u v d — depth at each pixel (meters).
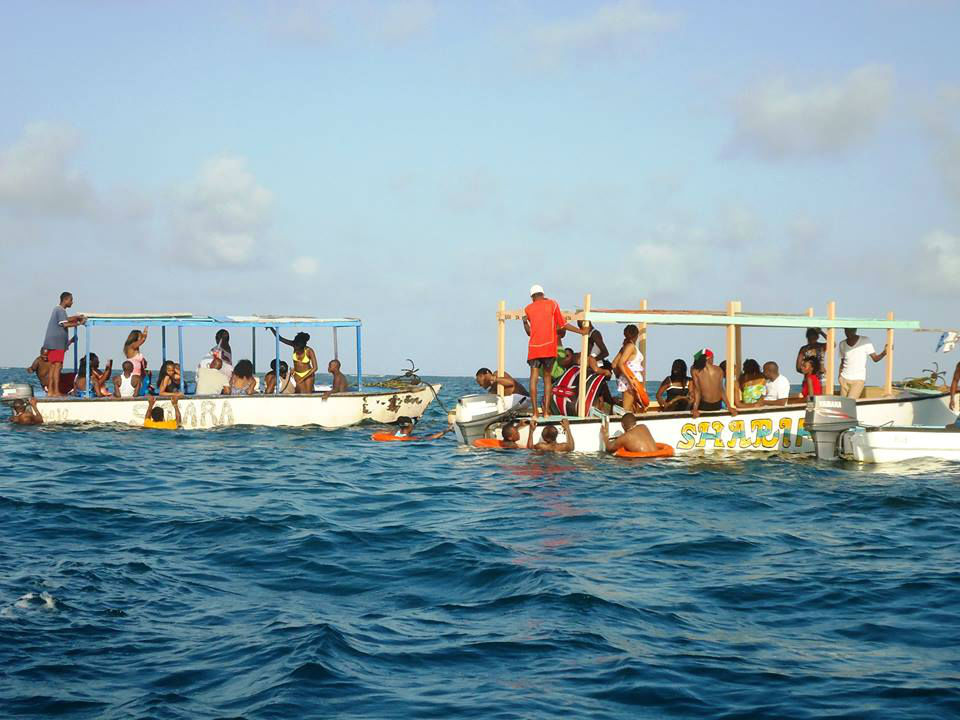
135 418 21.98
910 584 9.03
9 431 21.12
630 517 12.28
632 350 17.89
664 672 6.66
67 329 22.41
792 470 16.03
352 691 6.27
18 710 5.91
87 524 11.45
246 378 23.03
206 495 13.92
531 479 15.28
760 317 17.67
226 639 7.25
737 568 9.66
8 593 8.23
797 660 6.93
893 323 18.28
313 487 14.91
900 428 16.53
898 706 6.11
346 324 23.53
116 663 6.71
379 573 9.38
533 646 7.16
